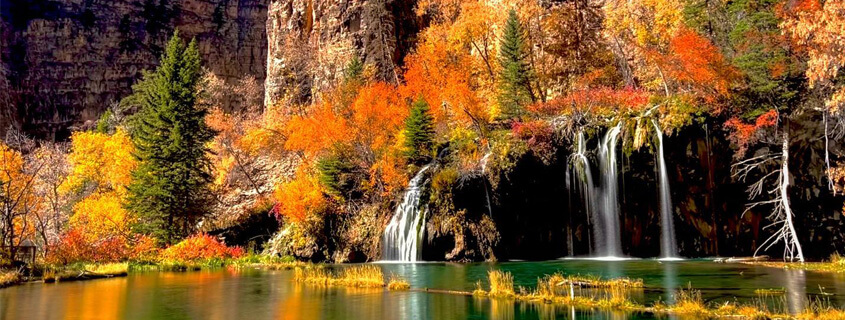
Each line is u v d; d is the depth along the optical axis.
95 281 24.14
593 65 46.81
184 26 97.88
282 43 66.88
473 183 34.97
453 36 49.44
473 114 41.72
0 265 25.14
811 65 22.34
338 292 19.14
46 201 43.69
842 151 28.72
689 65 33.75
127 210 41.34
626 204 34.34
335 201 37.94
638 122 34.50
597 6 50.12
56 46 93.31
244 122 62.97
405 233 35.34
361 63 56.97
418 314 14.36
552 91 47.69
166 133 42.22
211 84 72.75
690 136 33.22
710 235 32.81
